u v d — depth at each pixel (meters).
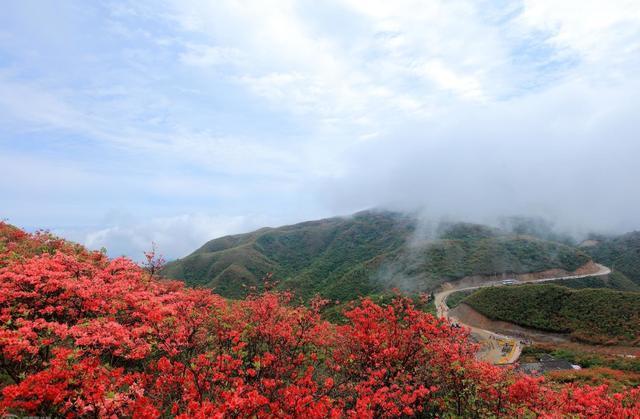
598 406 13.20
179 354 12.28
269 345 13.78
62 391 7.75
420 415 13.88
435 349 15.07
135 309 12.77
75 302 11.76
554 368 49.34
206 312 13.38
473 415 13.46
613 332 64.44
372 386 13.41
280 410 9.32
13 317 10.62
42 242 20.22
